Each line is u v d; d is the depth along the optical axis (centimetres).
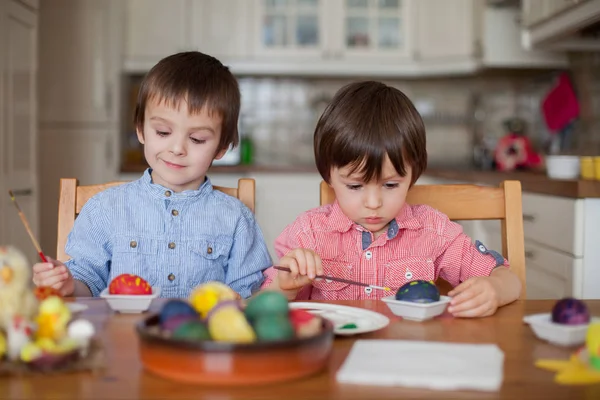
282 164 412
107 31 357
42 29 354
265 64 379
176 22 372
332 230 126
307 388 58
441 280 131
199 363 57
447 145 407
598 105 301
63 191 129
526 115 397
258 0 378
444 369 62
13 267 68
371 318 84
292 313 67
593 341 65
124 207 130
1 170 245
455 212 131
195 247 130
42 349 61
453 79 405
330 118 114
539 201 213
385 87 117
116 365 64
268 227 352
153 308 90
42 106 355
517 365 66
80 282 120
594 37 279
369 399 56
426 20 379
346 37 384
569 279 187
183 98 119
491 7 341
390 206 113
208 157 126
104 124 357
